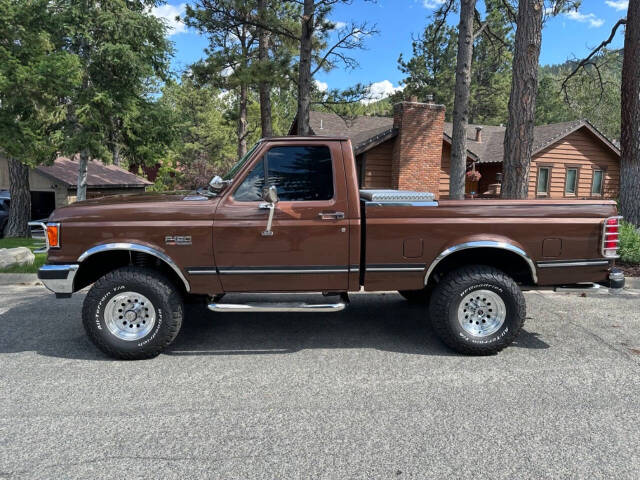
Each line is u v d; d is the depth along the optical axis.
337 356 4.38
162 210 4.17
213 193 4.33
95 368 4.09
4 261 7.96
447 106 35.38
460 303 4.30
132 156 14.93
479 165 19.80
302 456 2.76
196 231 4.16
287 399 3.50
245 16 14.69
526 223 4.28
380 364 4.18
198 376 3.92
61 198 20.41
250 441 2.92
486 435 3.00
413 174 16.06
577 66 13.10
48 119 12.44
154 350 4.24
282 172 4.27
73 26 11.89
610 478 2.56
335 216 4.22
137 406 3.38
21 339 4.81
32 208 21.73
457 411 3.31
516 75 8.48
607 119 29.83
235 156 39.31
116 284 4.15
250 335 5.00
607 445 2.88
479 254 4.60
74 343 4.70
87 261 4.36
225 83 17.83
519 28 8.41
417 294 6.04
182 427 3.09
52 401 3.46
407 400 3.49
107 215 4.14
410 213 4.26
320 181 4.27
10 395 3.55
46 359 4.28
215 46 17.61
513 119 8.56
